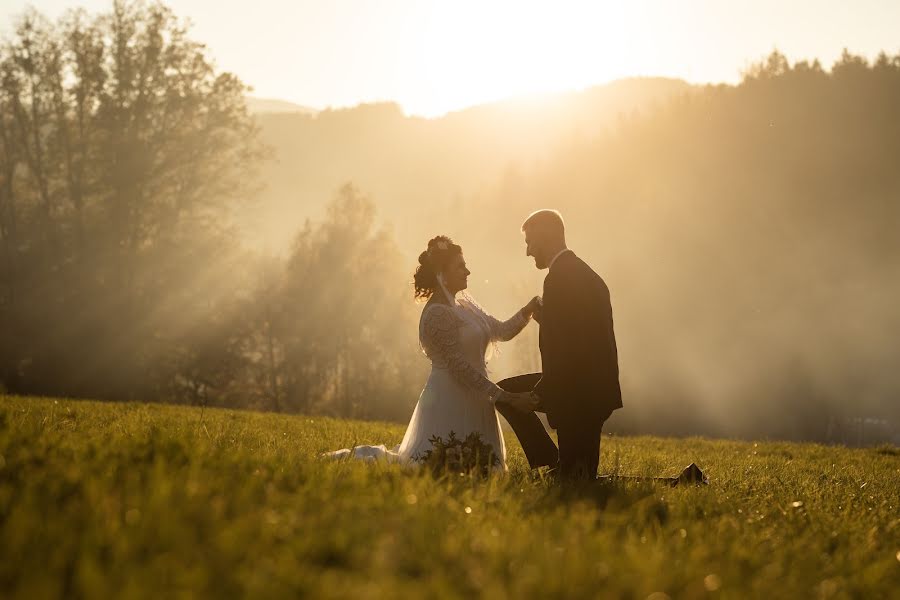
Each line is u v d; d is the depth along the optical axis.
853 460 13.62
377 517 3.48
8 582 2.28
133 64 45.16
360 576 2.58
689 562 3.21
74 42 44.91
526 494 4.94
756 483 7.87
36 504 3.11
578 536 3.42
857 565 3.73
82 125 45.75
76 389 43.78
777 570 3.26
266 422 12.89
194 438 5.61
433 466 5.99
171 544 2.72
